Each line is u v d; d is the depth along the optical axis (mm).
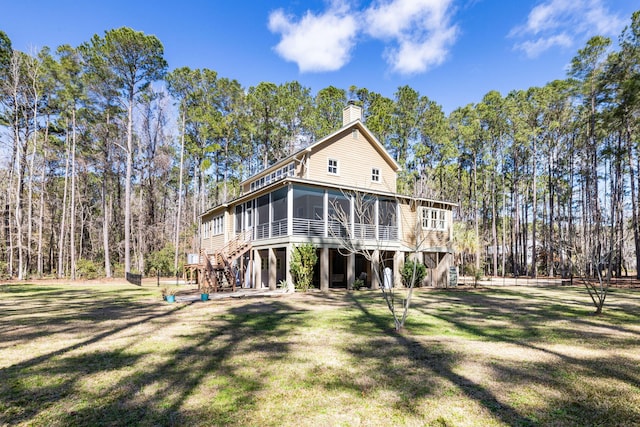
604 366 4961
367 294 14734
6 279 24438
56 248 35406
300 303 11875
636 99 19969
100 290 17266
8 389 4199
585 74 23250
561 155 31156
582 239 14117
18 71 25125
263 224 17562
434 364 5090
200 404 3736
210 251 23484
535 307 11016
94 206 38844
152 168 32688
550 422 3320
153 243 33781
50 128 29547
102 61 25625
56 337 6848
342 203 18438
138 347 6082
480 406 3668
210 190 41625
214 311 10141
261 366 5020
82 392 4094
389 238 18094
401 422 3318
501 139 31781
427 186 29375
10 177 27469
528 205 39938
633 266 39062
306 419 3375
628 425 3256
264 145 35469
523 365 5020
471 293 15594
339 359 5359
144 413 3541
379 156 21172
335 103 33031
